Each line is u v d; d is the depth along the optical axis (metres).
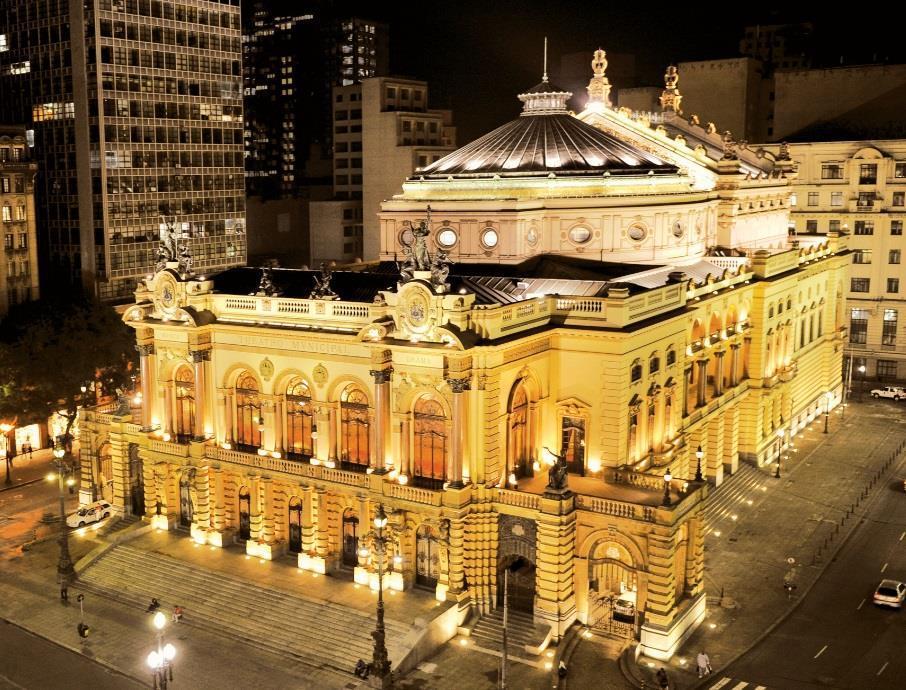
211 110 153.00
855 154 142.00
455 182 92.75
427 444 70.88
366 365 72.31
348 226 196.62
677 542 66.88
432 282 68.25
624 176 92.88
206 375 80.00
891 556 81.88
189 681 62.97
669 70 130.38
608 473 72.56
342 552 75.06
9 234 118.62
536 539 67.69
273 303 76.50
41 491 97.94
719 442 94.50
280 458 76.31
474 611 69.50
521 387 72.44
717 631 68.88
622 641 66.62
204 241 154.25
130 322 82.44
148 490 83.50
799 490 98.00
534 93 99.75
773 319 106.56
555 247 91.56
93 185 138.00
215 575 74.56
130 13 138.75
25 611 73.19
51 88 140.88
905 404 132.25
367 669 62.69
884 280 142.50
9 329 107.81
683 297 82.62
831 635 68.38
